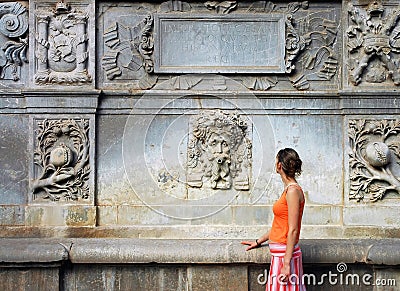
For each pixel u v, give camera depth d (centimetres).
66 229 615
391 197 631
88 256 551
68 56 631
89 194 623
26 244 558
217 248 552
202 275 553
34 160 623
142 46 637
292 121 640
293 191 471
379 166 628
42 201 622
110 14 643
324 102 641
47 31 634
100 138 634
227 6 643
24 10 636
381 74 639
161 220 629
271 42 642
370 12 637
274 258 483
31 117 627
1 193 625
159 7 645
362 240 586
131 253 551
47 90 623
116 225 625
